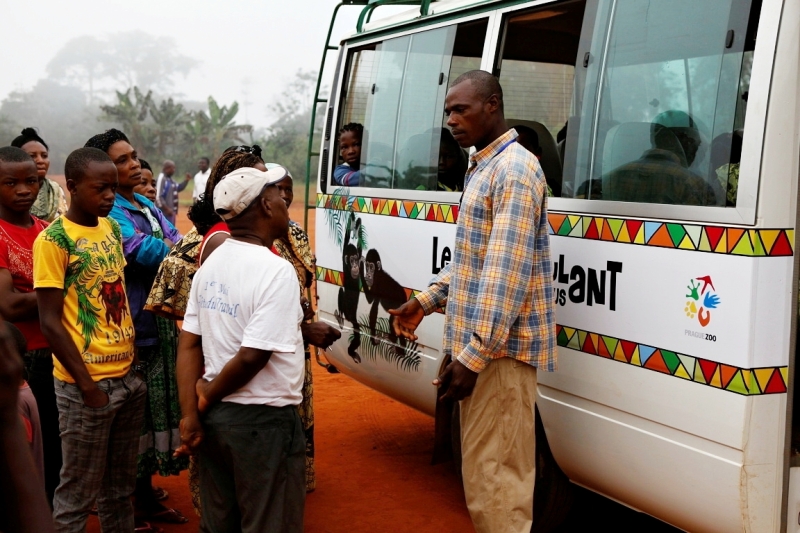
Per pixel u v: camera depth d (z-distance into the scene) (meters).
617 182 3.64
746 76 3.10
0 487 1.51
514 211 3.42
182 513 5.04
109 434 3.85
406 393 5.18
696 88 3.31
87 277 3.67
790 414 3.09
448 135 4.75
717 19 3.26
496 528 3.68
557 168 4.08
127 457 3.97
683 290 3.22
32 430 3.41
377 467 5.79
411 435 6.52
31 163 4.17
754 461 3.03
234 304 3.16
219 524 3.35
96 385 3.66
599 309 3.62
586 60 3.90
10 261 4.07
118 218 4.52
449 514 4.97
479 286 3.49
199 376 3.35
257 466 3.17
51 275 3.54
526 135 4.29
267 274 3.14
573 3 4.00
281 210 3.33
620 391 3.52
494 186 3.52
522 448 3.66
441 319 4.65
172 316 4.17
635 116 3.60
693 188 3.26
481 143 3.69
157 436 4.61
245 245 3.23
